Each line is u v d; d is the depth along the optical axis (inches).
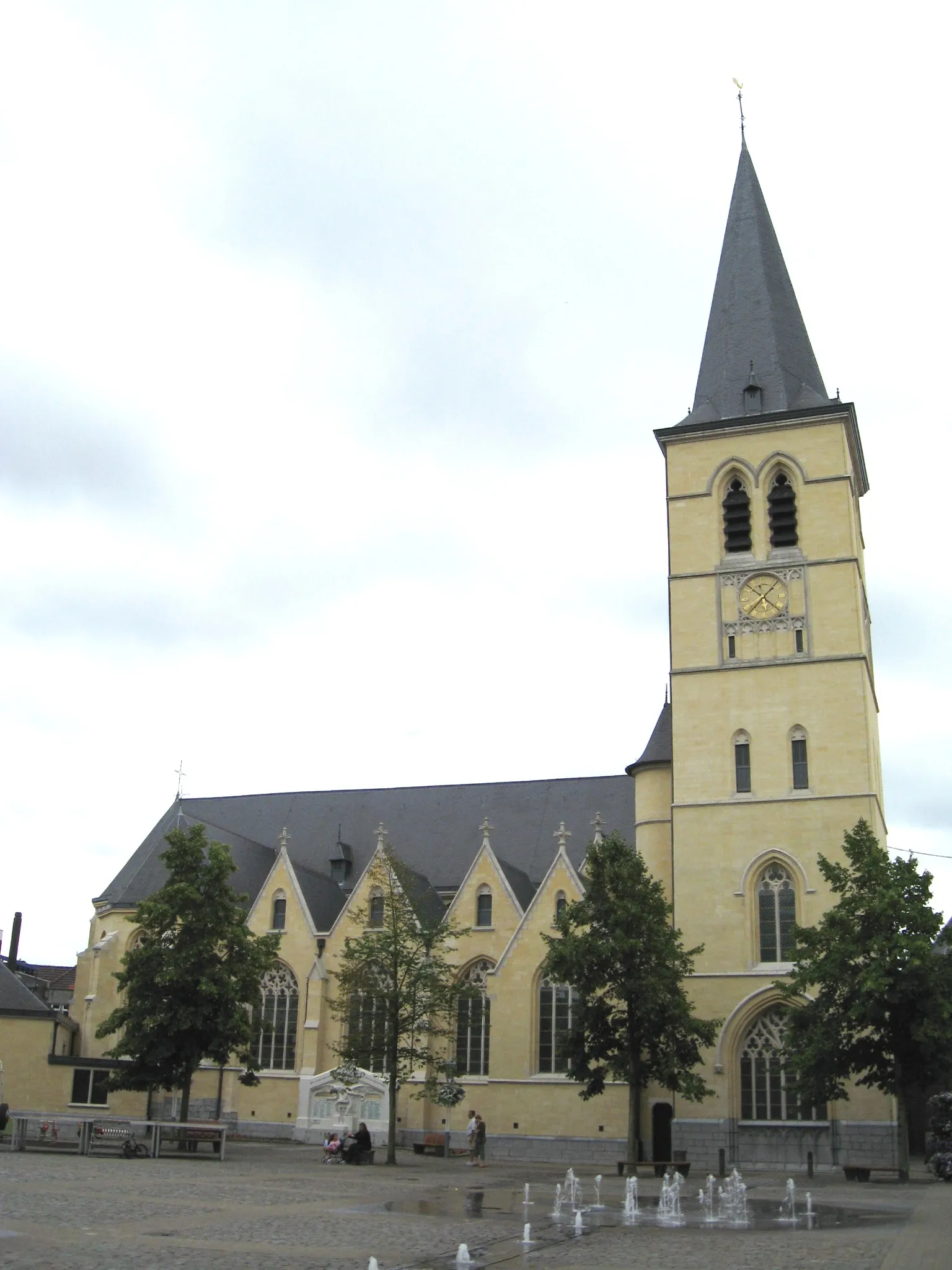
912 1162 2454.5
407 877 2452.0
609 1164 2410.2
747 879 2410.2
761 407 2699.3
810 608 2536.9
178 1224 1014.4
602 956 2101.4
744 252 2928.2
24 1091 2790.4
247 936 2391.7
